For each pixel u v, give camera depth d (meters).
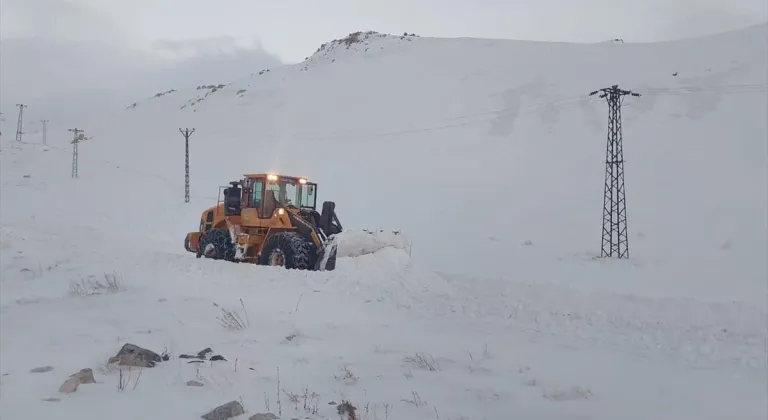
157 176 65.62
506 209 45.62
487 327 10.39
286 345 8.62
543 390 6.78
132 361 7.17
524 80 101.75
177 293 12.73
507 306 11.59
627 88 87.06
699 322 10.05
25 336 8.91
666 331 9.77
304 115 108.50
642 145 63.69
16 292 12.98
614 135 34.84
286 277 14.82
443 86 106.44
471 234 37.53
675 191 46.09
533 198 48.75
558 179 55.44
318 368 7.44
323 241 16.95
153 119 134.38
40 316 10.36
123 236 29.27
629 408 6.29
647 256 29.73
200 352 7.88
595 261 28.20
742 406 6.43
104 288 13.28
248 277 14.96
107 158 91.12
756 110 66.06
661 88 83.62
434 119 90.06
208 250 19.67
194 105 138.62
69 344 8.40
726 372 7.86
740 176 47.62
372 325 10.34
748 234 32.69
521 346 9.08
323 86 124.94
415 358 8.05
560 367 7.93
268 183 18.73
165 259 18.12
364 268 16.25
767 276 22.77
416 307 11.87
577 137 71.56
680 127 67.00
